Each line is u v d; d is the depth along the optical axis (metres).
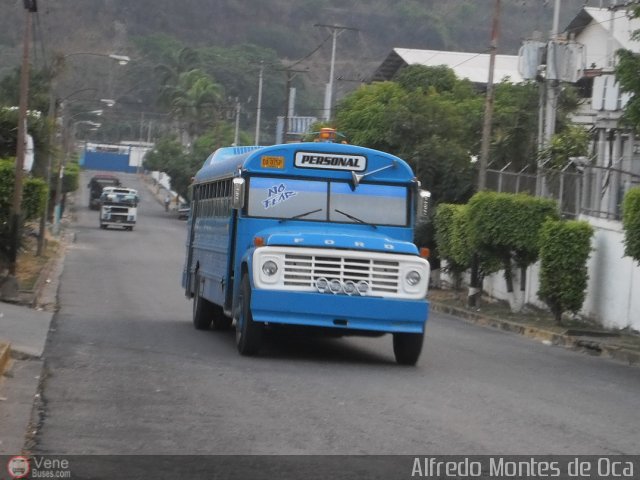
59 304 36.69
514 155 57.56
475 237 41.03
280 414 15.52
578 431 15.22
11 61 192.12
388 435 14.23
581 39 71.25
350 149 23.52
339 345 26.17
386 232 23.36
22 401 15.89
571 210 43.16
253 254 21.44
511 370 23.00
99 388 17.39
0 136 48.66
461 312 42.84
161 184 187.38
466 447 13.66
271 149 23.33
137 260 69.88
